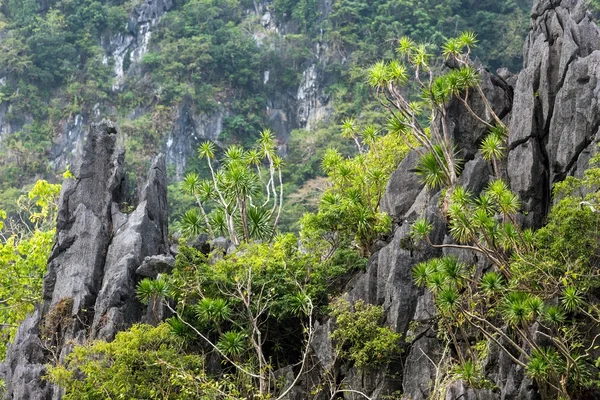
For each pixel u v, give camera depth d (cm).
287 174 10744
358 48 13700
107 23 14638
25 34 14288
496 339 2916
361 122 11106
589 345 2828
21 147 12912
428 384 3000
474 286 3088
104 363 3222
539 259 2908
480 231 3122
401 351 3120
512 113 3450
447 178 3491
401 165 3712
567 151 3272
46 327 3666
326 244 3678
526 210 3269
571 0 3688
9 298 4403
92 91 13700
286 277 3434
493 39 12756
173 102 13275
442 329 3016
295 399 3216
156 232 3903
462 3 13262
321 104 13675
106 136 4206
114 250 3812
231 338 3247
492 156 3434
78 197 4050
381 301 3288
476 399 2766
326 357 3238
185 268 3478
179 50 13975
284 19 14612
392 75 3822
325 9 14475
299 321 3425
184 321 3341
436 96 3669
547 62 3462
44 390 3397
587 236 2864
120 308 3584
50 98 13812
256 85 13862
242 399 2997
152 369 3197
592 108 3269
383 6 13525
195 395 3089
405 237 3297
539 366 2684
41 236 4491
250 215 4091
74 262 3841
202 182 4312
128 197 4181
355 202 3675
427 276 2923
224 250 3772
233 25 14450
